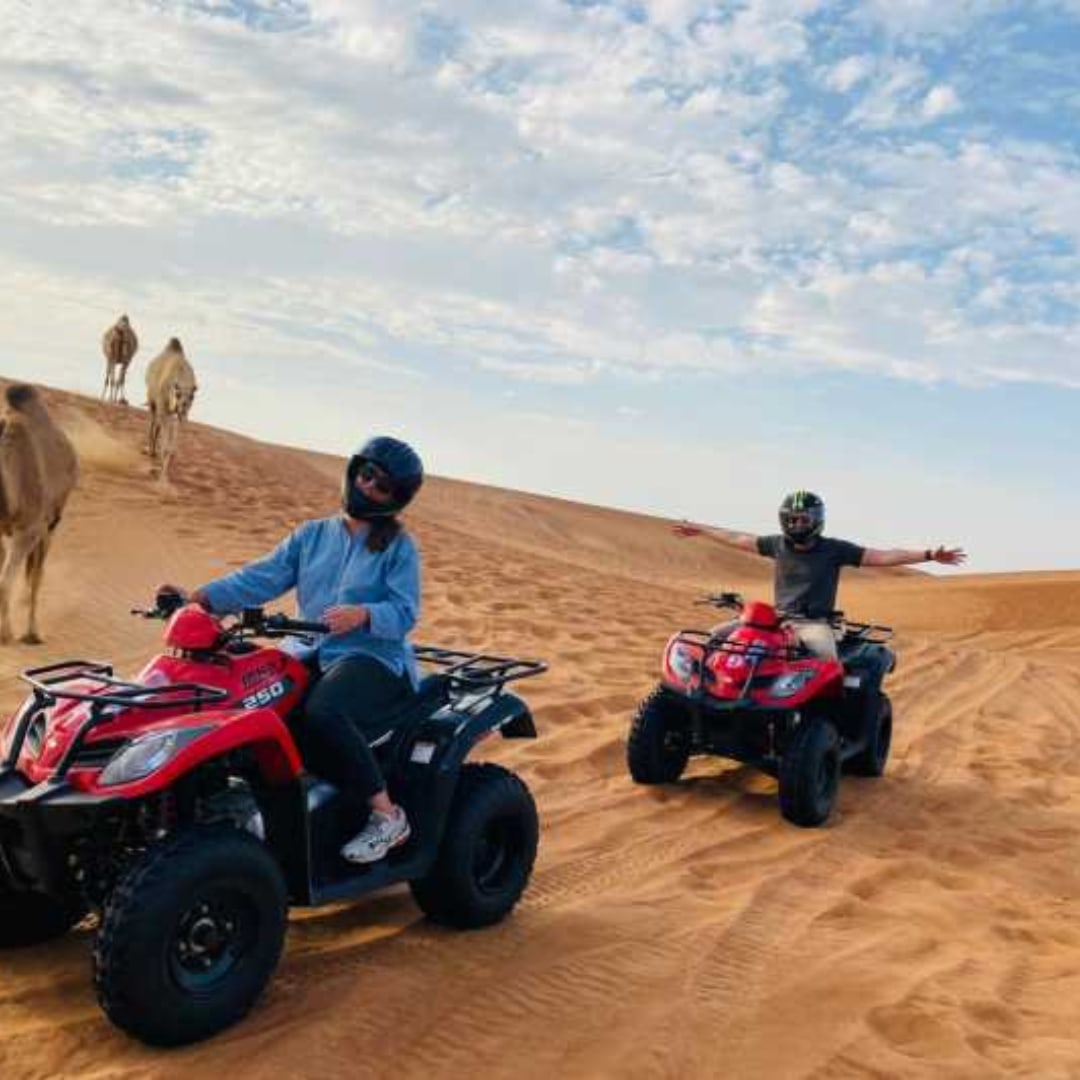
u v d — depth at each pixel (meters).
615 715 10.54
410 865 5.02
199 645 4.53
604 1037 4.48
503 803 5.42
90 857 4.37
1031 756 11.20
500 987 4.82
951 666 17.55
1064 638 27.58
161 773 4.00
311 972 4.78
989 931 6.12
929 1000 5.04
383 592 5.04
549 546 49.75
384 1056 4.18
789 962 5.39
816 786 7.86
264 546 18.31
